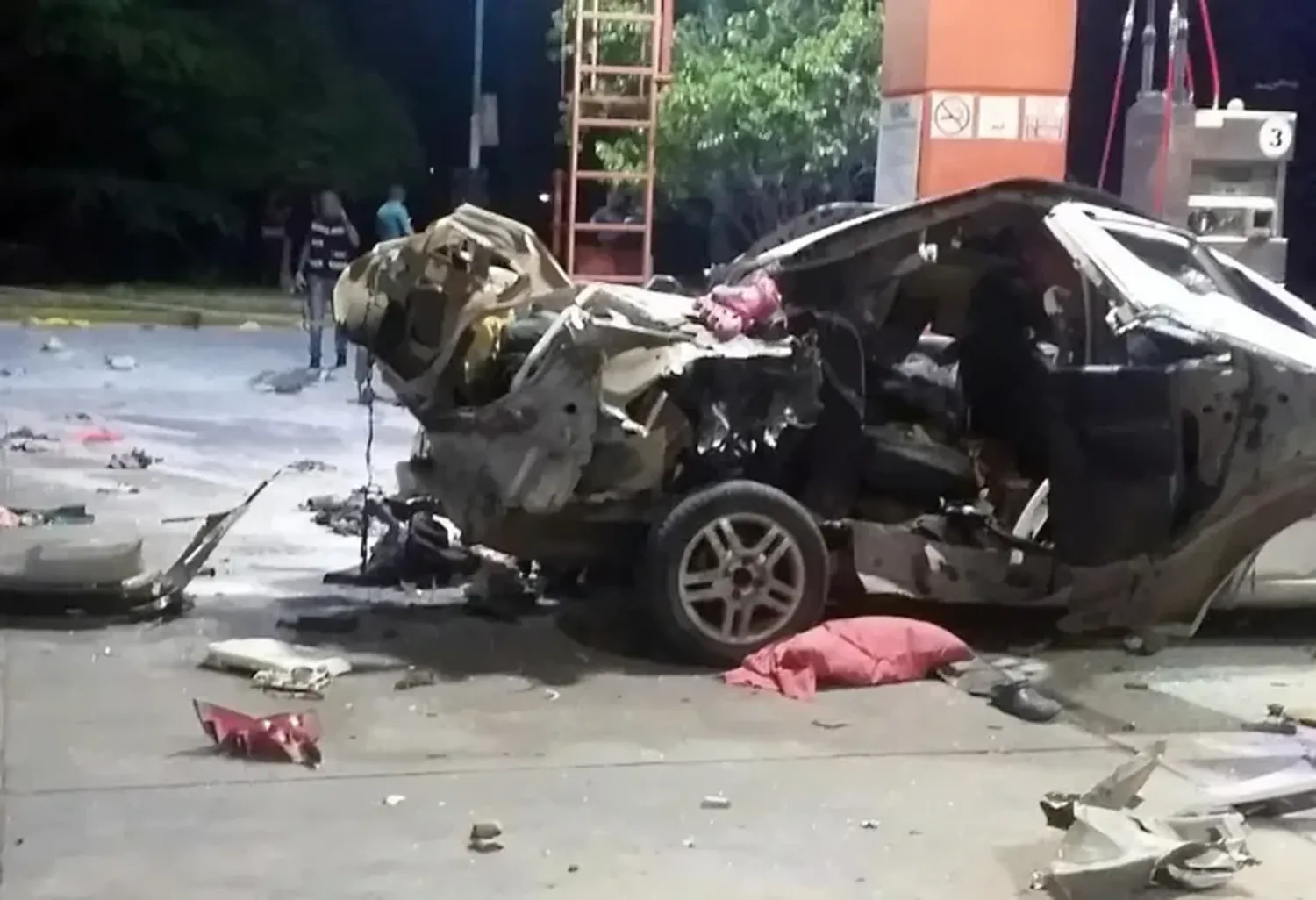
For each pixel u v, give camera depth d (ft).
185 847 17.30
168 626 26.35
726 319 24.94
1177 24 36.47
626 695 23.50
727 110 64.03
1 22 115.44
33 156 121.49
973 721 22.76
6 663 23.88
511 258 26.53
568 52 65.57
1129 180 37.50
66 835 17.52
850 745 21.52
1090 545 24.97
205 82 120.67
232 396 54.75
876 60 63.00
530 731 21.68
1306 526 26.04
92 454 42.01
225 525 28.22
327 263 61.77
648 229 61.77
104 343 71.92
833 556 26.27
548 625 27.37
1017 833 18.51
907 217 26.27
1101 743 21.91
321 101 126.72
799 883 16.93
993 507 27.89
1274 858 18.06
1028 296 27.94
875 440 26.96
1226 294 26.68
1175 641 27.27
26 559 26.35
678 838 18.04
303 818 18.24
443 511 26.86
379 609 28.04
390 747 20.83
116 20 118.21
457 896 16.29
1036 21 36.86
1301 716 23.20
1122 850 17.06
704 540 24.89
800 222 29.91
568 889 16.55
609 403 24.08
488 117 94.38
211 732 20.45
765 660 24.43
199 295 103.76
